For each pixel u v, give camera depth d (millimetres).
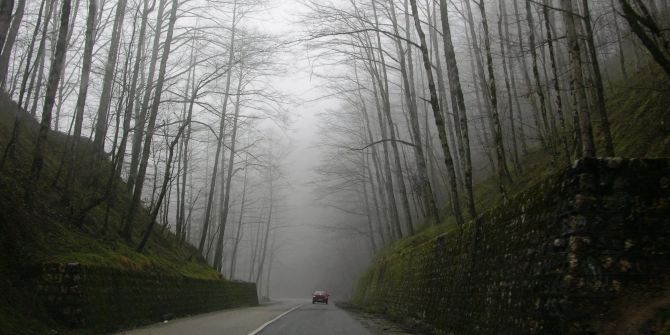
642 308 4965
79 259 9836
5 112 15680
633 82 14828
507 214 7961
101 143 17062
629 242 5535
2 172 11297
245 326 12039
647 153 10547
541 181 6852
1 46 9422
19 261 9047
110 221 16562
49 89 11062
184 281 16750
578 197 5789
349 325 13242
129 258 13250
